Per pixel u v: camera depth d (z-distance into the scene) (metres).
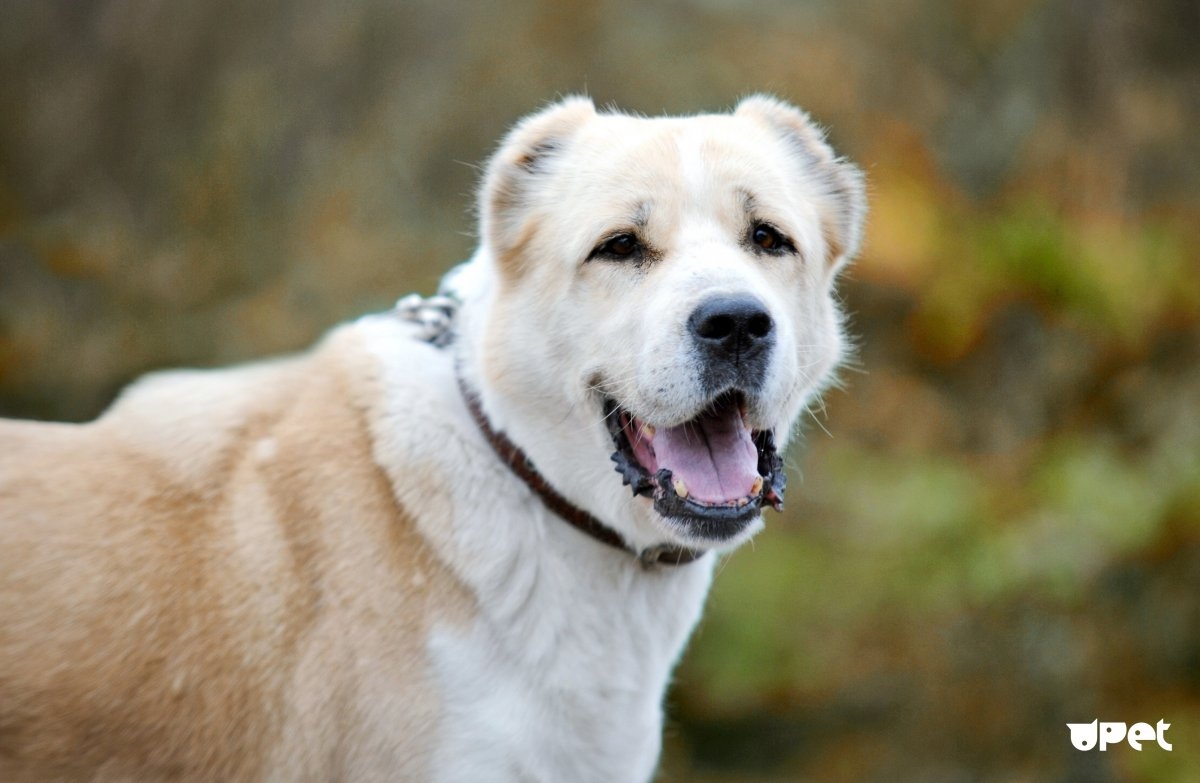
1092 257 12.23
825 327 5.12
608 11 14.30
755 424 4.48
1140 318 12.12
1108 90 13.74
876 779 10.95
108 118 15.06
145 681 4.32
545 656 4.45
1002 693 11.12
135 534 4.45
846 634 11.05
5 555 4.37
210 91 15.00
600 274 4.60
